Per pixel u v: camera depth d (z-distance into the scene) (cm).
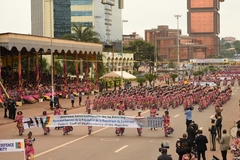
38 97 6031
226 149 2159
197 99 5638
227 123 3791
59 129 3522
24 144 2139
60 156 2408
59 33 16312
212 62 19100
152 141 2908
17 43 5519
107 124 3212
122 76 8419
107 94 5409
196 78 11362
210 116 4369
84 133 3303
